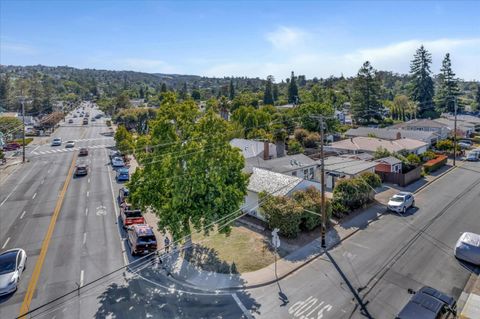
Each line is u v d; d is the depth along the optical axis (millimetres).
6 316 16188
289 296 17562
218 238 24719
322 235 22828
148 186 21578
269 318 15859
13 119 78250
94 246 23828
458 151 55500
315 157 48469
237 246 23344
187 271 20312
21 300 17453
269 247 23047
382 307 16438
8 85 134125
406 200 29672
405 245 23047
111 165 51344
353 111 92688
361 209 29984
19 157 57156
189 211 20734
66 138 77125
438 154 52438
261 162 38969
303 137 61969
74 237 25375
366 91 90500
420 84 99812
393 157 41344
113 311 16547
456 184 38281
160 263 21297
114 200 34531
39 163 52656
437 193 34938
